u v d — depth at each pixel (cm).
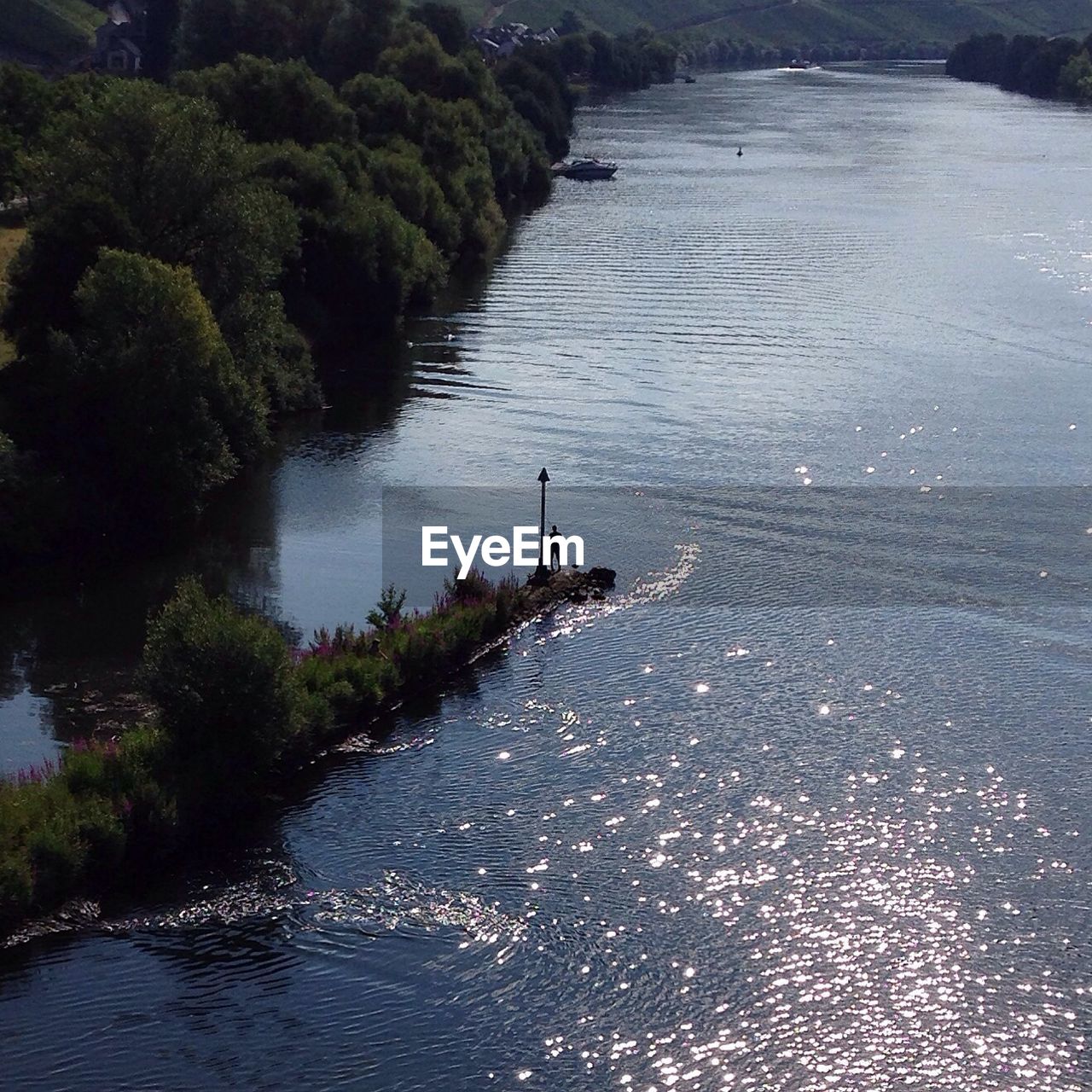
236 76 11312
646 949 3866
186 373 6669
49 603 5919
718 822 4406
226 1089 3409
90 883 4091
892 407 8131
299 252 8862
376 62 14988
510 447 7625
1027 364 8969
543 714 5056
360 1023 3616
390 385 8756
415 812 4481
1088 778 4606
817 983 3744
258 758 4512
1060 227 13650
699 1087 3422
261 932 3925
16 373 6844
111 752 4450
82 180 7731
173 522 6694
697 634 5600
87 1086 3416
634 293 11019
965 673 5262
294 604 5838
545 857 4253
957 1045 3544
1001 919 3966
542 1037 3572
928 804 4478
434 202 11556
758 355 9225
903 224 13850
